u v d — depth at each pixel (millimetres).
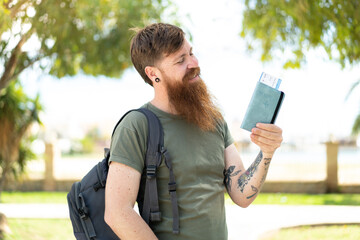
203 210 1548
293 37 5230
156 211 1530
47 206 8375
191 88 1604
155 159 1541
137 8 5621
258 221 6773
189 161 1560
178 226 1516
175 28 1643
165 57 1595
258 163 1658
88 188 1619
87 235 1584
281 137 1572
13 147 6723
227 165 1773
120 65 6086
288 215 7176
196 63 1624
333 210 7492
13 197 9922
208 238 1545
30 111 6875
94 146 27375
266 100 1562
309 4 4043
